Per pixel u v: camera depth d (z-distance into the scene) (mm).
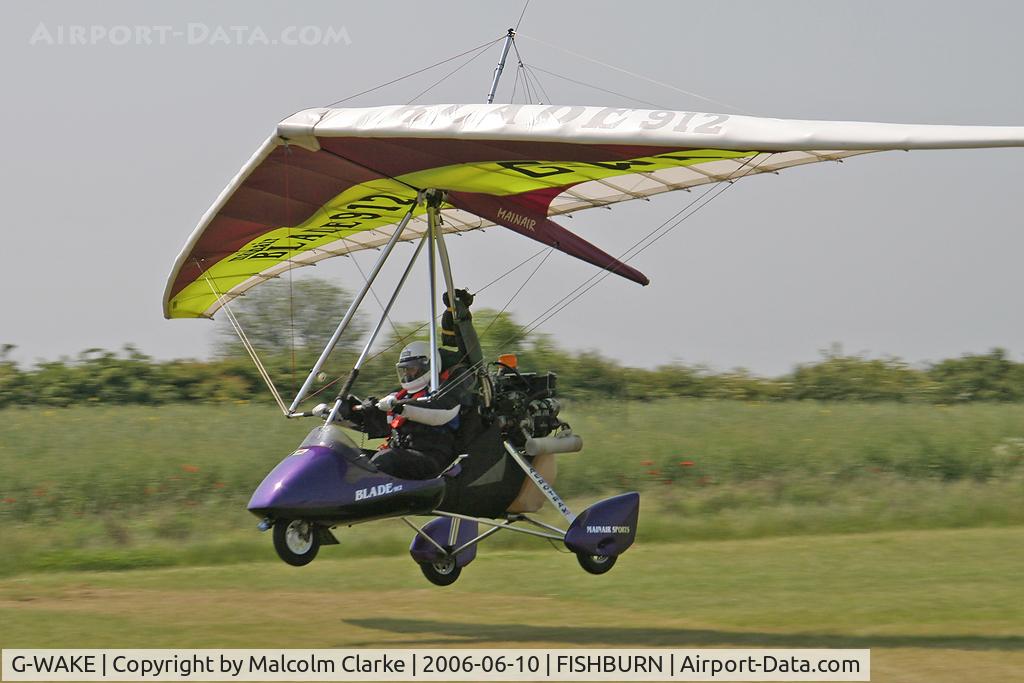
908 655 20766
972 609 25188
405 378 26672
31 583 29531
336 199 28891
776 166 28297
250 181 26859
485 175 25516
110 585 29328
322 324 59438
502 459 27422
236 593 28328
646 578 29656
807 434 50156
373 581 30031
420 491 24922
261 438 48875
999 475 44781
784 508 39750
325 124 23703
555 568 31578
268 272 35938
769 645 21797
